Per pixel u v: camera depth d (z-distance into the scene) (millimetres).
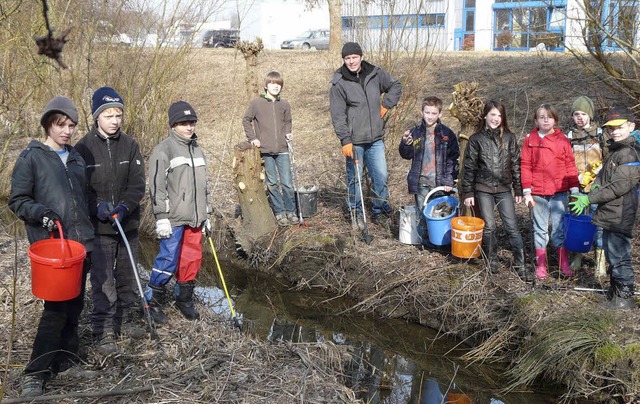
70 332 3818
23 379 3664
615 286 4727
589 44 6645
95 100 4043
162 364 4070
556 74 9922
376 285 5980
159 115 8945
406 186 7852
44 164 3527
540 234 5324
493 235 5500
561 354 4395
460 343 5258
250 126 7039
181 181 4668
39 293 3414
